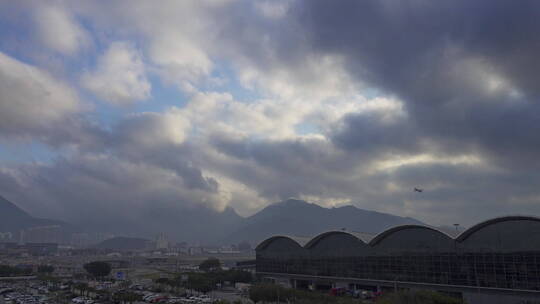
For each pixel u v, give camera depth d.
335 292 139.00
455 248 118.31
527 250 103.25
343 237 152.12
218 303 110.62
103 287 187.38
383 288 136.00
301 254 167.12
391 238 136.12
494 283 108.50
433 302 86.44
